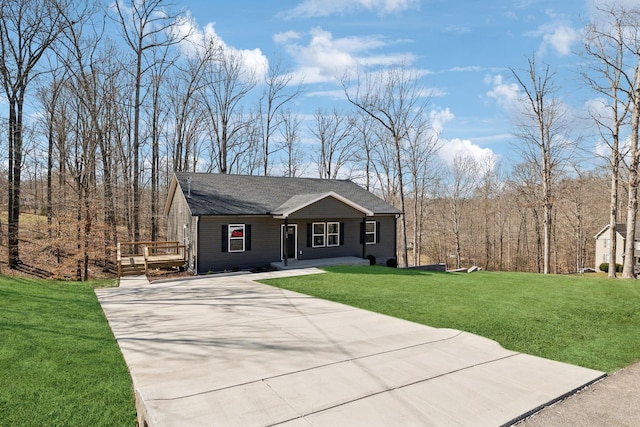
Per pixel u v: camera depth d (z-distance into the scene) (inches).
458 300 408.8
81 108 885.8
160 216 1097.4
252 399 177.0
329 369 215.8
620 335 295.7
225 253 684.7
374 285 502.3
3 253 831.7
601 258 1574.8
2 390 191.5
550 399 179.9
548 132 949.8
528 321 327.9
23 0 756.0
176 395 180.9
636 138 659.4
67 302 403.9
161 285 525.7
